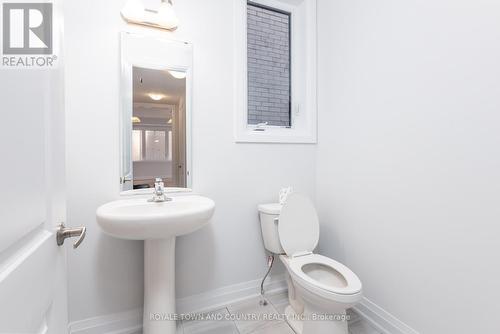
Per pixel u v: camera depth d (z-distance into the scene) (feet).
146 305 4.35
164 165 5.10
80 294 4.46
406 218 4.39
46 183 1.83
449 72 3.71
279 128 6.72
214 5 5.43
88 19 4.42
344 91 5.74
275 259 6.24
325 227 6.43
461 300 3.62
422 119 4.09
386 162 4.75
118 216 3.51
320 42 6.49
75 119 4.37
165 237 3.84
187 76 5.20
